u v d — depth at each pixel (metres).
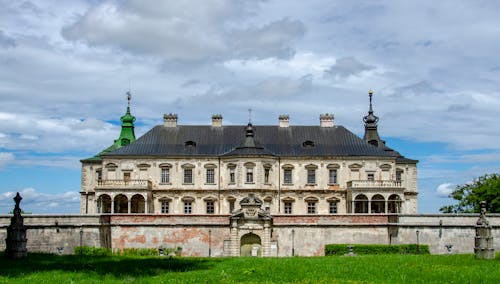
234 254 73.81
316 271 35.91
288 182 96.12
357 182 92.94
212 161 96.31
